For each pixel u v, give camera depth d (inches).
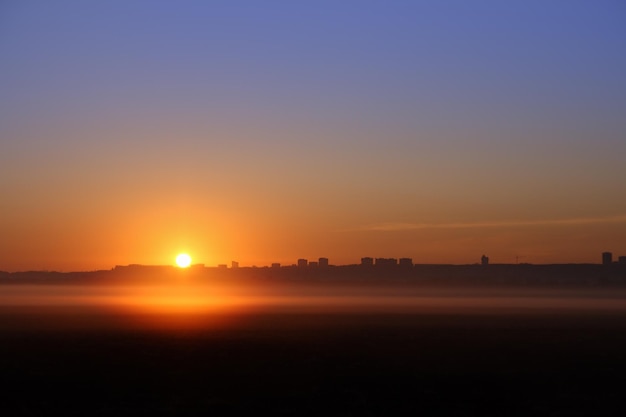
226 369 2341.3
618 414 1648.6
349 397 1828.2
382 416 1604.3
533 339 3609.7
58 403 1727.4
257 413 1625.2
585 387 2010.3
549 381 2116.1
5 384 2007.9
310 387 1975.9
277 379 2119.8
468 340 3535.9
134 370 2311.8
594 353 2908.5
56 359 2625.5
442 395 1866.4
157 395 1839.3
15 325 4650.6
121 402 1744.6
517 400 1807.3
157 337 3671.3
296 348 3065.9
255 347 3112.7
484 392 1918.1
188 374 2215.8
